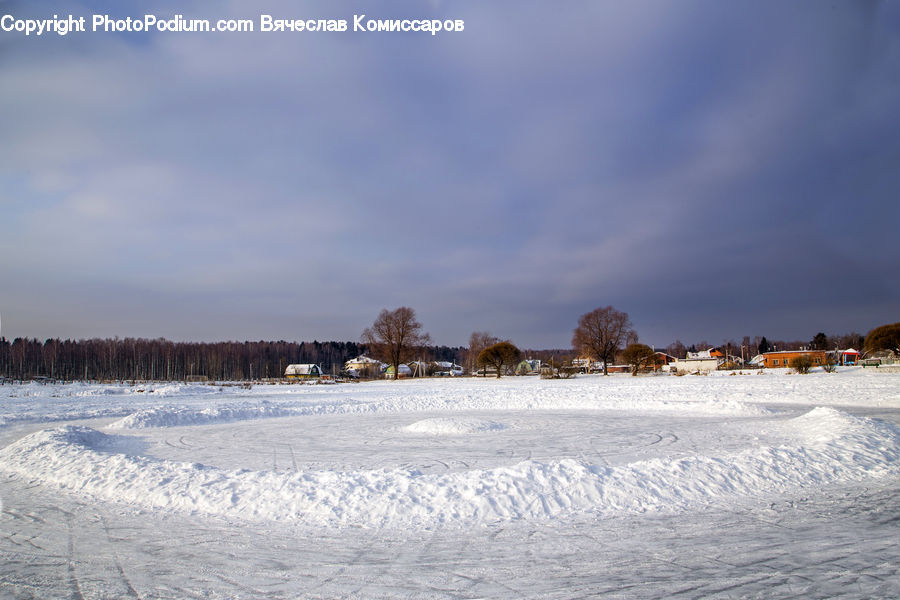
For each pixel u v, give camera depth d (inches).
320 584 248.8
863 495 397.4
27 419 1053.8
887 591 234.2
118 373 4662.9
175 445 692.7
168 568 271.9
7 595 241.1
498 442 675.4
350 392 2111.2
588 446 627.5
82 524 350.6
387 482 399.9
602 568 263.6
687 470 425.1
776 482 420.8
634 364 3472.0
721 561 271.0
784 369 3019.2
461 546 298.2
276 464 542.9
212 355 5487.2
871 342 2864.2
